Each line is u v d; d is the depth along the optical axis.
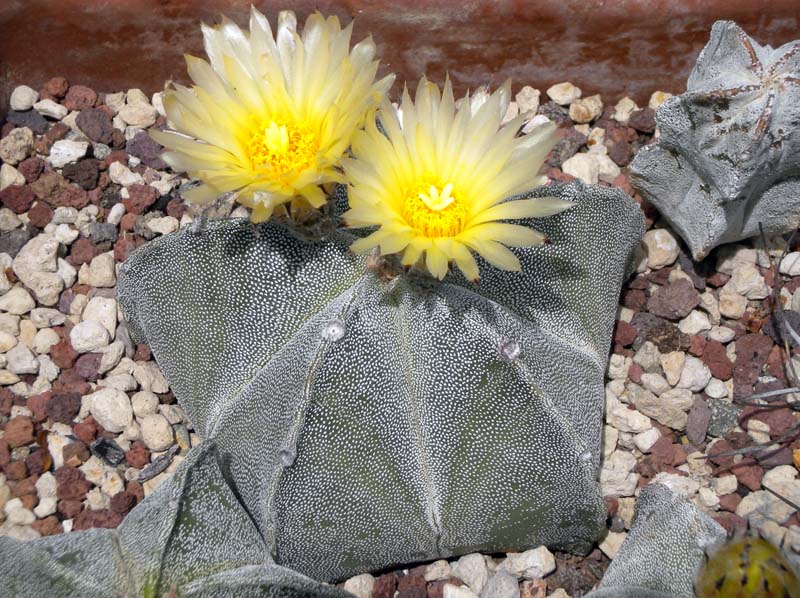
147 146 0.28
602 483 0.23
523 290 0.20
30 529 0.22
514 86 0.28
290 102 0.17
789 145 0.19
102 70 0.28
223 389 0.20
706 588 0.16
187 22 0.26
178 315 0.20
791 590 0.15
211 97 0.17
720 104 0.19
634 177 0.23
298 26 0.26
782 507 0.22
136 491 0.23
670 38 0.27
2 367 0.25
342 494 0.18
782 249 0.25
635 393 0.24
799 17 0.26
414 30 0.26
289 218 0.18
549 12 0.26
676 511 0.19
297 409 0.17
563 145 0.28
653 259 0.25
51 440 0.24
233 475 0.19
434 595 0.22
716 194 0.21
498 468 0.18
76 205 0.27
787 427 0.23
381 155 0.17
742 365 0.24
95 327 0.24
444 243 0.16
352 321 0.17
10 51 0.27
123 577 0.17
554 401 0.18
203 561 0.17
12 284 0.26
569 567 0.22
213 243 0.19
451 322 0.17
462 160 0.17
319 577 0.20
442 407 0.18
